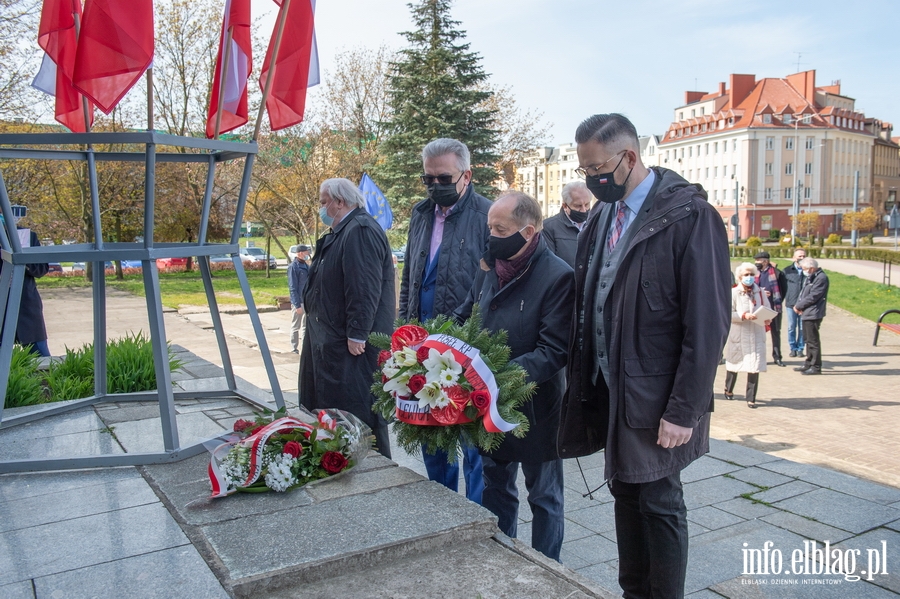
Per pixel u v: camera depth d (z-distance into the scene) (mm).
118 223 28047
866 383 8641
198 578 1932
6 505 2443
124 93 2707
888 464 5145
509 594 1976
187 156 3447
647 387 2258
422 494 2549
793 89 77750
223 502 2473
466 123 20797
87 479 2693
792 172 75000
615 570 3410
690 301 2176
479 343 2586
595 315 2494
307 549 2096
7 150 3072
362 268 3457
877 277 26328
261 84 3428
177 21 23719
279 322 14602
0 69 17875
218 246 3230
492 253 2838
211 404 3883
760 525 3914
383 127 21766
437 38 20641
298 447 2605
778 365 10117
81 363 4840
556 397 2900
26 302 6250
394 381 2539
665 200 2270
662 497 2340
